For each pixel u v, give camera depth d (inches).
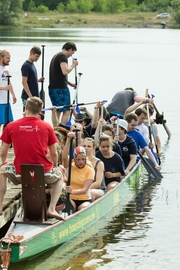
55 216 931.3
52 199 928.9
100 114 1437.0
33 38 7411.4
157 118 1946.4
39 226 917.2
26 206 918.4
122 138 1338.6
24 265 905.5
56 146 943.0
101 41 7258.9
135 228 1084.5
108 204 1164.5
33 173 891.4
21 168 890.7
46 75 3415.4
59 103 1517.0
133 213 1172.5
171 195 1311.5
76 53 5408.5
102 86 3147.1
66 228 977.5
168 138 1939.0
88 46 6309.1
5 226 1058.7
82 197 1065.5
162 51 5969.5
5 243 854.5
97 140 1311.5
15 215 991.6
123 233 1058.1
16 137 898.1
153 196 1304.1
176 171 1531.7
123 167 1233.4
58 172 918.4
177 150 1779.0
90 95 2780.5
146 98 1581.0
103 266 914.7
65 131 1152.2
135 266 916.6
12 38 7317.9
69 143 1049.5
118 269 904.9
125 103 1592.0
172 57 5295.3
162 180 1443.2
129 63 4606.3
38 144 894.4
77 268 905.5
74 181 1060.5
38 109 903.7
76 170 1062.4
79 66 4220.0
